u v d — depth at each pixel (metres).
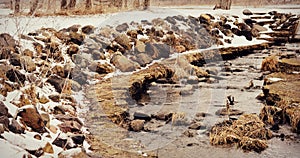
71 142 2.71
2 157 2.13
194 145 3.01
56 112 3.08
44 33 4.05
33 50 3.71
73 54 3.93
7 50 3.36
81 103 3.28
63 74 3.64
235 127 3.34
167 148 2.84
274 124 3.66
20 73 3.18
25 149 2.38
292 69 5.00
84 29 4.26
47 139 2.65
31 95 3.04
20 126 2.55
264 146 3.14
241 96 4.21
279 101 3.87
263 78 4.86
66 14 4.61
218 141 3.09
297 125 3.48
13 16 4.03
